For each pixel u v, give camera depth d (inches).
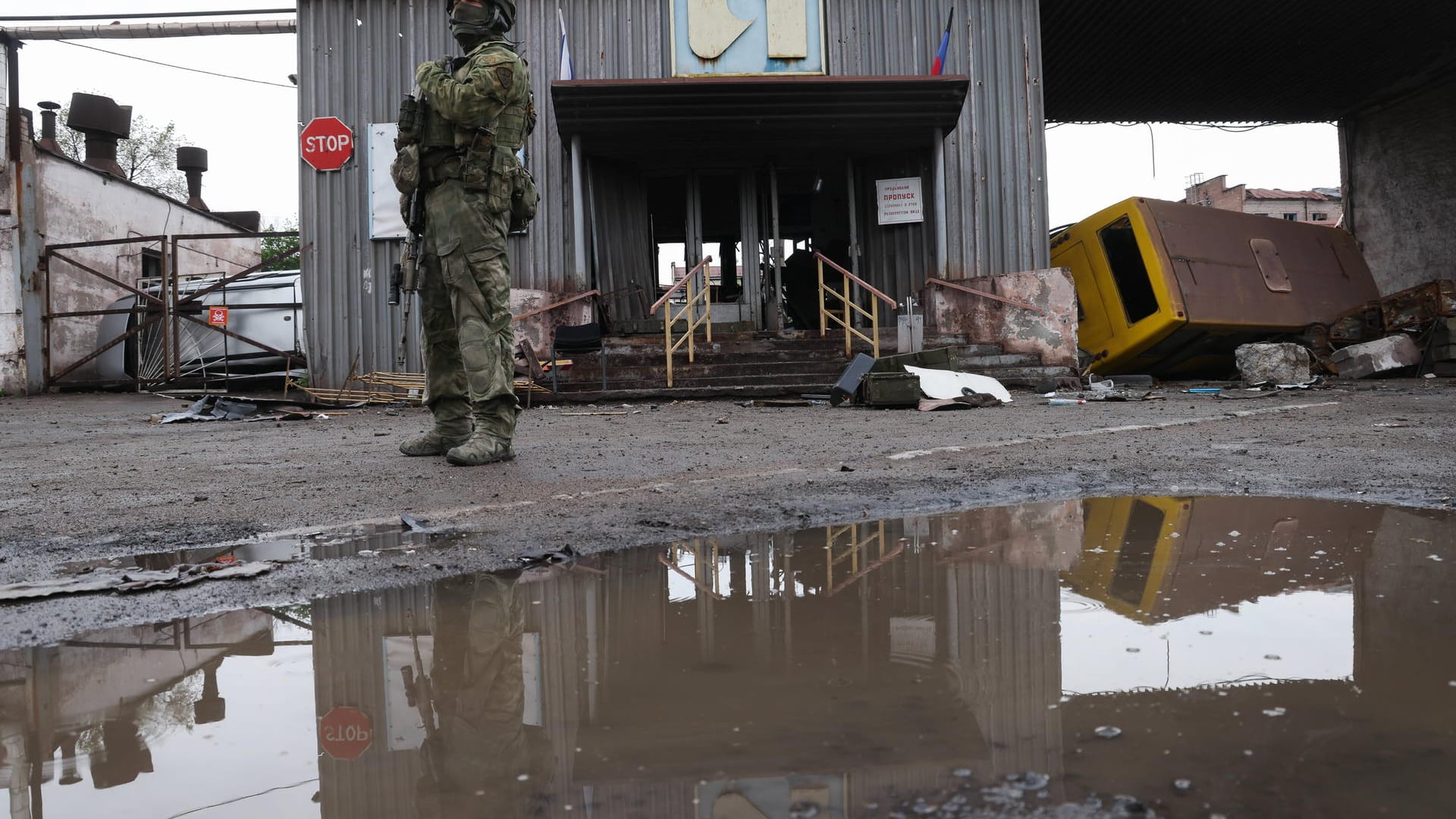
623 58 474.9
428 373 176.7
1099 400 343.0
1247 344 488.7
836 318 447.8
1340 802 35.4
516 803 37.3
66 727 48.4
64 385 577.3
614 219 485.7
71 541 100.2
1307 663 52.5
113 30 527.5
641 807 36.4
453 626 67.7
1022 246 490.6
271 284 547.5
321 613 72.2
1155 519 104.7
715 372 417.1
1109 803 35.7
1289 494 119.2
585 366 418.3
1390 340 505.7
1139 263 486.9
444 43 468.4
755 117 439.2
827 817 34.8
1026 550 89.4
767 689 51.0
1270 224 559.2
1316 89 722.2
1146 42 604.7
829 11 480.7
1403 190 732.0
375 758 43.1
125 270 649.6
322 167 465.4
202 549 95.7
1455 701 45.9
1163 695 47.8
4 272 544.4
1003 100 491.5
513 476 147.3
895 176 492.7
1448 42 621.6
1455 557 80.6
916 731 44.0
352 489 136.0
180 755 44.0
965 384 329.1
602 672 55.2
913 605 69.2
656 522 108.3
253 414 343.0
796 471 151.4
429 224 159.8
